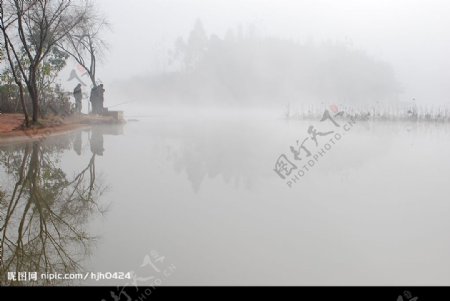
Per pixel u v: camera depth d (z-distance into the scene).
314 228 5.72
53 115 23.22
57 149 13.68
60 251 4.99
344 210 6.64
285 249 4.94
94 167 10.48
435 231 5.63
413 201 7.20
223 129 22.48
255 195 7.63
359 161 11.47
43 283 4.13
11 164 10.73
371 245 5.09
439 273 4.30
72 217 6.27
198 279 4.13
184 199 7.30
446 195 7.64
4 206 6.93
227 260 4.60
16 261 4.73
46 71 22.81
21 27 16.86
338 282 4.08
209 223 5.93
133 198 7.39
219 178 9.17
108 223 5.96
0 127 16.77
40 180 8.91
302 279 4.14
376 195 7.66
